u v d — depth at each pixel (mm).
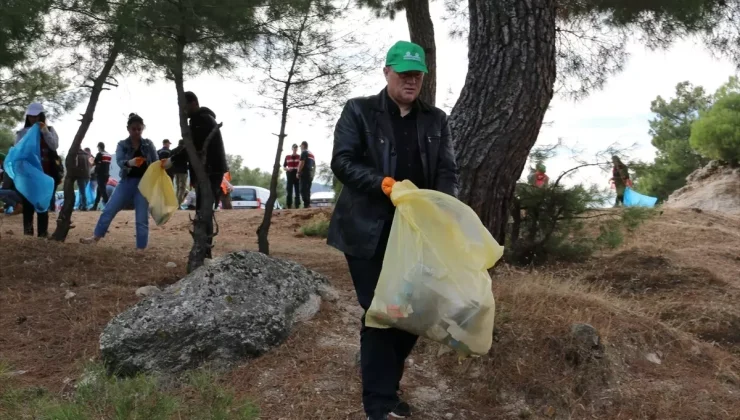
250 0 6234
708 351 4957
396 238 3326
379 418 3436
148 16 6023
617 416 4012
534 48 5473
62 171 8641
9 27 6590
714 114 21969
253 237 11477
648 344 4758
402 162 3578
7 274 6035
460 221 3348
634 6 8391
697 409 4102
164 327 4230
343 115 3623
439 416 3879
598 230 8492
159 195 7199
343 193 3641
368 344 3518
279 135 7086
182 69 6461
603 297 5652
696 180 21609
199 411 3662
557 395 4086
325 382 4070
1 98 9961
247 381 4125
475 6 5672
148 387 3766
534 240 7895
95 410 3662
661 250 8664
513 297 4879
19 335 4898
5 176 11695
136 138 7938
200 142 7176
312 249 9297
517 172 5625
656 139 51344
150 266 6609
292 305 4715
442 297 3234
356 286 3596
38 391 4047
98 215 14328
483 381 4176
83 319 5070
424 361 4402
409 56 3471
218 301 4422
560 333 4426
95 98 7672
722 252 9172
